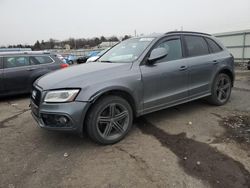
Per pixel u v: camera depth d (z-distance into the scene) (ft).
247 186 9.70
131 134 14.70
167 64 15.64
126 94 13.91
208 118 16.96
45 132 15.66
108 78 13.14
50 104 12.29
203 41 18.69
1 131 16.26
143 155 12.23
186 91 16.80
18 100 26.43
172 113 18.17
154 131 15.07
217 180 10.10
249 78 37.29
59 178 10.63
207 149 12.57
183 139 13.83
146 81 14.49
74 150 13.06
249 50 73.51
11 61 26.76
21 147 13.69
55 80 13.01
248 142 13.20
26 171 11.25
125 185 10.00
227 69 19.65
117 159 11.96
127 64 14.40
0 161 12.21
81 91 12.25
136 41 16.88
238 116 17.17
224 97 20.12
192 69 16.93
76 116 12.09
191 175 10.48
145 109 14.80
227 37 78.79
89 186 10.04
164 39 16.14
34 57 28.17
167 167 11.12
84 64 15.99
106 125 13.32
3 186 10.19
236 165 11.09
